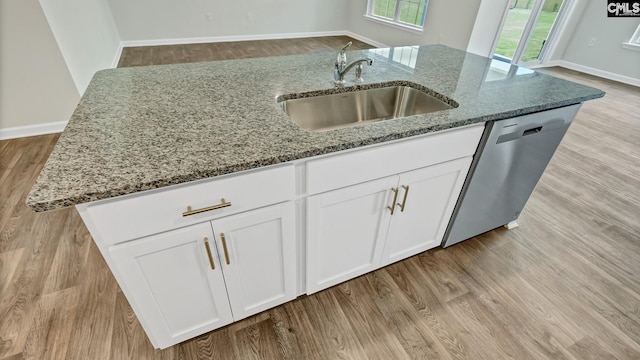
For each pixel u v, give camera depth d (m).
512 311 1.49
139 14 5.00
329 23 6.49
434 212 1.49
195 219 0.90
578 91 1.47
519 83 1.55
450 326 1.41
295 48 5.63
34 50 2.44
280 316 1.42
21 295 1.46
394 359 1.28
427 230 1.56
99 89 1.29
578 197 2.30
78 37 2.96
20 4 2.26
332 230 1.23
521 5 4.75
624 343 1.37
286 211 1.05
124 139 0.94
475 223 1.72
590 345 1.36
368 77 1.58
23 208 1.96
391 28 5.42
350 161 1.05
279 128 1.03
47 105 2.68
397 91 1.60
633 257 1.81
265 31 6.04
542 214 2.12
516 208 1.84
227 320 1.26
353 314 1.44
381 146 1.08
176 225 0.89
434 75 1.64
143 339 1.31
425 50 2.14
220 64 1.66
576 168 2.65
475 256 1.77
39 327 1.34
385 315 1.45
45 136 2.73
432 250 1.80
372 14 5.98
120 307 1.43
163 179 0.78
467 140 1.28
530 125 1.39
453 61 1.90
